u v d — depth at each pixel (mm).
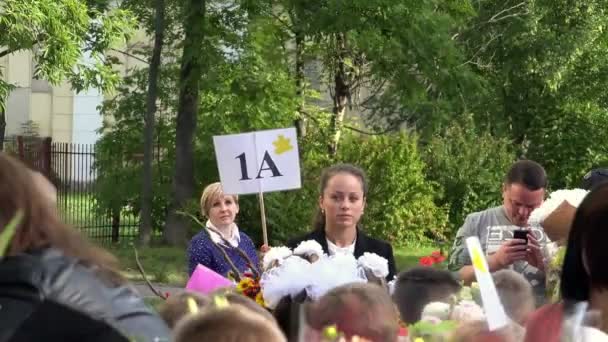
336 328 3656
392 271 7180
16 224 3168
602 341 3432
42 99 56062
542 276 6883
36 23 22953
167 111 29672
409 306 4383
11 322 3055
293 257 5297
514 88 36125
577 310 3543
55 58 23547
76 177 29531
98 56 26094
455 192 32219
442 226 30875
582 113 36062
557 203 6559
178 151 27094
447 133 32594
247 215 26734
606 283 3559
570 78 35875
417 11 25734
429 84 28484
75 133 57031
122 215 29312
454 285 4492
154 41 27953
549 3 34406
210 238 7430
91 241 3479
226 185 8617
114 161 29391
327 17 25234
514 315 4281
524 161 7594
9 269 3143
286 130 8633
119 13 25906
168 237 26875
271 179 8617
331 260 5336
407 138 30281
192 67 25781
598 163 35906
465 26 31703
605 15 35344
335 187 7031
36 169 3615
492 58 35031
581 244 3631
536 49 33938
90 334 3113
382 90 32344
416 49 25734
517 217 7465
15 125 55094
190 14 25484
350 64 30531
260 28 25891
